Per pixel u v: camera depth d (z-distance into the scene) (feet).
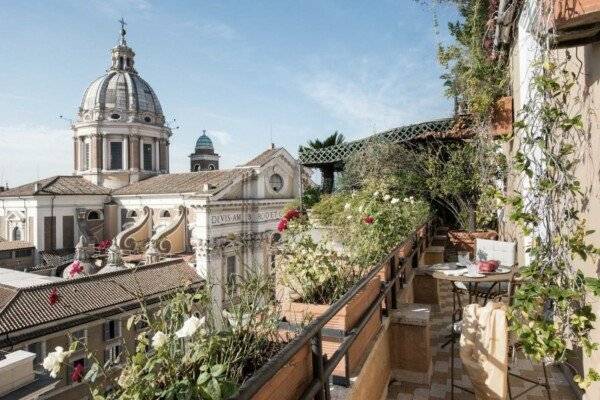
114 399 5.62
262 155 105.09
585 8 7.74
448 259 29.99
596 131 9.55
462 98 27.32
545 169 10.94
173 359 5.68
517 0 15.79
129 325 6.81
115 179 149.48
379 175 32.45
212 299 7.52
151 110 165.68
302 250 11.72
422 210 25.25
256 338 7.22
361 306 9.98
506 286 16.88
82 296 57.06
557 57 12.14
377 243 14.87
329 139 46.29
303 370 6.25
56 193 128.26
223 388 4.59
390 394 12.30
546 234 11.00
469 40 24.57
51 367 6.43
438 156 31.76
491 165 24.66
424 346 12.82
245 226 94.68
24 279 75.31
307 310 9.60
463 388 11.62
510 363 14.46
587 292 10.33
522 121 11.15
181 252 103.81
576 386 12.15
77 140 156.25
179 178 135.13
